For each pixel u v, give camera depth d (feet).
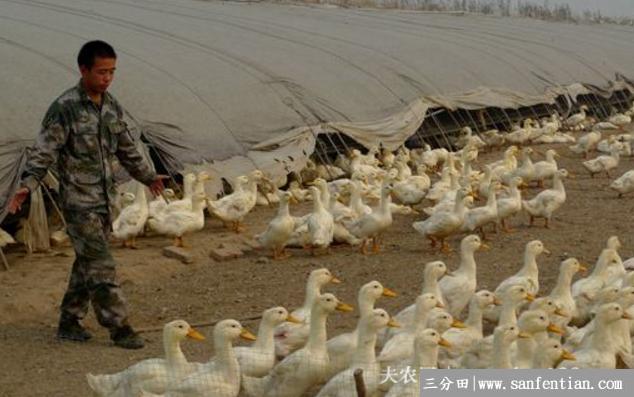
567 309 40.14
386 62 98.02
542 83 119.65
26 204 57.31
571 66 130.21
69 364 37.86
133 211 56.85
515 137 104.88
